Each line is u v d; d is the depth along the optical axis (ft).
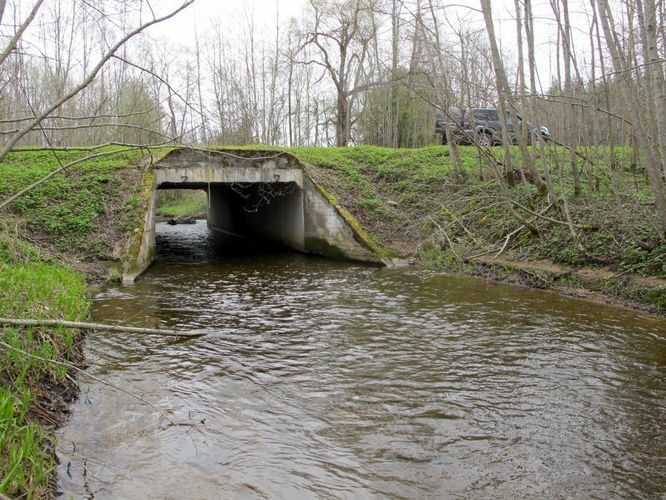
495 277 47.42
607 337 29.66
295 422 19.85
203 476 16.10
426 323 33.37
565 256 44.68
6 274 30.83
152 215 60.59
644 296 35.88
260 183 73.36
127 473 16.14
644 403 21.24
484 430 19.19
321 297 41.55
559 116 57.52
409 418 20.20
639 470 16.49
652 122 43.57
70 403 20.76
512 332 31.01
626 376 24.06
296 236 71.51
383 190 71.46
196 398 21.98
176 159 61.98
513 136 71.61
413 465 16.87
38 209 52.95
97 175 59.67
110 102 76.64
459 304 38.27
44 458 15.87
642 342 28.66
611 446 17.97
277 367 25.75
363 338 30.40
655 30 32.48
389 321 33.99
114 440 18.16
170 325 33.17
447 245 57.26
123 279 47.70
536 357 26.73
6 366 19.12
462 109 52.44
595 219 45.57
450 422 19.84
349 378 24.30
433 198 66.90
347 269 55.83
